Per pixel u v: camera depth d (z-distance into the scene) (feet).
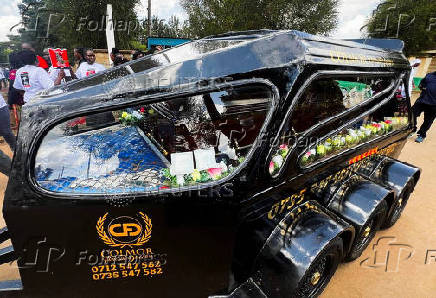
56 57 15.80
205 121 5.55
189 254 4.73
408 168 9.07
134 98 4.08
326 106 6.21
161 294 4.99
